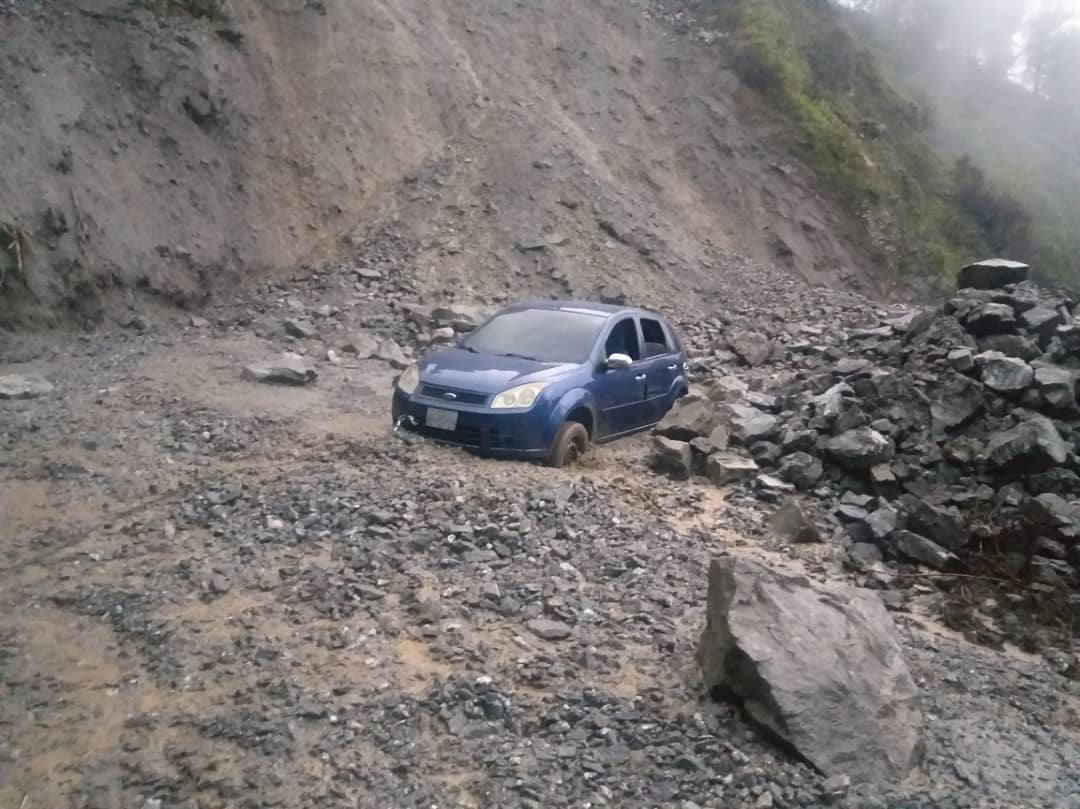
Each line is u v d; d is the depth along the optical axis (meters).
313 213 18.94
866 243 27.80
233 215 17.59
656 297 20.14
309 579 5.99
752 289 21.50
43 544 6.46
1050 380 9.16
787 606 5.09
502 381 8.77
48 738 4.38
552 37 27.20
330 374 12.96
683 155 26.34
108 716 4.56
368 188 20.16
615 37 28.70
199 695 4.75
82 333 14.25
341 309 16.42
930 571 7.74
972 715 5.41
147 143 17.02
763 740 4.66
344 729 4.52
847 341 14.73
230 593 5.82
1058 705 5.80
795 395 10.93
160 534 6.64
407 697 4.79
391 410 10.30
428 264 18.67
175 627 5.36
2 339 13.15
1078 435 8.96
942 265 29.22
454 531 6.75
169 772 4.18
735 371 14.95
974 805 4.42
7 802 3.96
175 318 15.60
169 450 8.70
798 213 26.78
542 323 10.06
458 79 23.73
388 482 7.69
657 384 10.91
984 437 9.11
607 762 4.44
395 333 15.60
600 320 10.12
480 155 22.12
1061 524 7.78
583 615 5.84
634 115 26.53
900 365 10.73
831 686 4.70
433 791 4.16
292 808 4.00
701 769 4.41
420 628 5.52
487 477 7.94
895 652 5.14
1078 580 7.51
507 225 20.33
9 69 15.75
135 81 17.33
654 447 9.56
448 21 25.48
